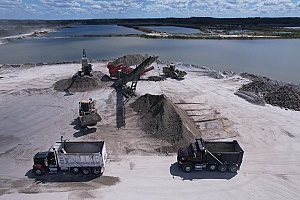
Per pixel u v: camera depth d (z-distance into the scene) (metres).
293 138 20.23
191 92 30.95
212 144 16.84
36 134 20.81
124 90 30.45
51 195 13.83
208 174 15.70
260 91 30.08
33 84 33.94
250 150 18.42
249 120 23.39
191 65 43.56
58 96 29.66
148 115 22.69
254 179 15.25
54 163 15.35
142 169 16.16
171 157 17.52
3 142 19.59
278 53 57.00
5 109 25.81
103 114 24.61
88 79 32.94
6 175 15.64
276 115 24.47
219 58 51.94
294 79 37.06
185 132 19.39
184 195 13.88
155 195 13.86
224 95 29.95
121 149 18.44
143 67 28.06
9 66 43.75
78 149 16.77
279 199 13.64
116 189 14.30
